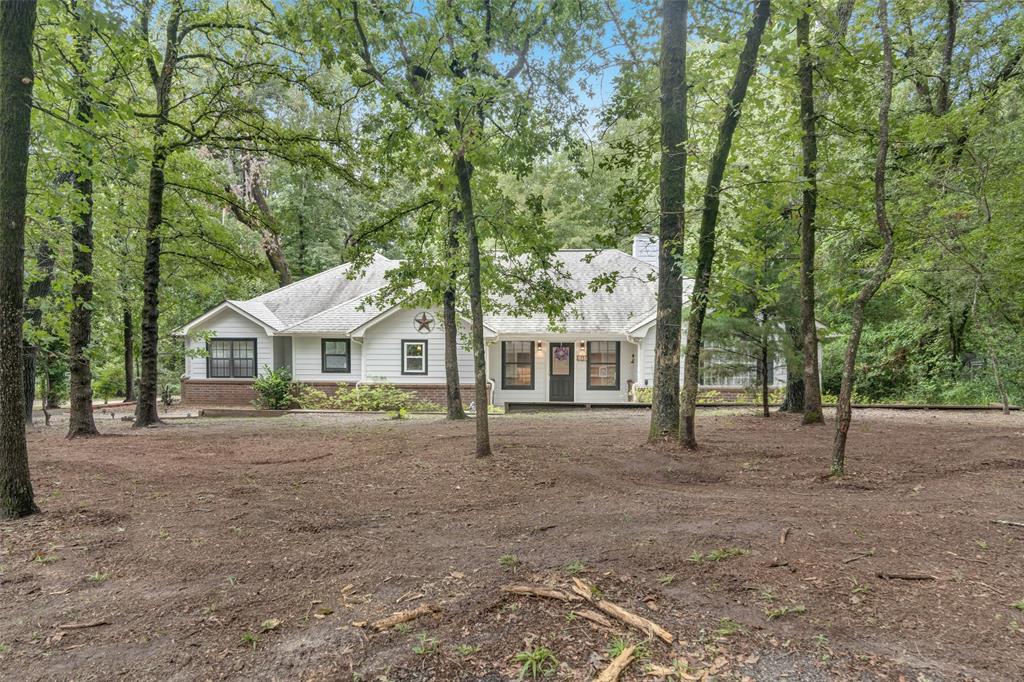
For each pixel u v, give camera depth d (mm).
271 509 4941
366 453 7758
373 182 11383
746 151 9680
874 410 12977
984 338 12820
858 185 8508
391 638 2666
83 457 7477
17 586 3320
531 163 8461
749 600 2947
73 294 9766
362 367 18797
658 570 3350
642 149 8570
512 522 4477
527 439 8672
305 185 25156
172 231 12461
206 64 13281
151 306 11570
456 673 2375
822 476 5816
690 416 7500
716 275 8008
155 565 3633
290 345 20500
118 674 2408
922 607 2824
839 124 8703
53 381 17375
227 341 20016
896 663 2354
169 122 10180
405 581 3318
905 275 7613
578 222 23531
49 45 6445
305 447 8367
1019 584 3045
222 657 2531
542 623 2768
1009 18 9742
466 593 3107
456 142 6750
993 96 9125
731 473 6164
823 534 3891
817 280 10570
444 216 10922
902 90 13008
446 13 6766
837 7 8508
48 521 4555
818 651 2465
